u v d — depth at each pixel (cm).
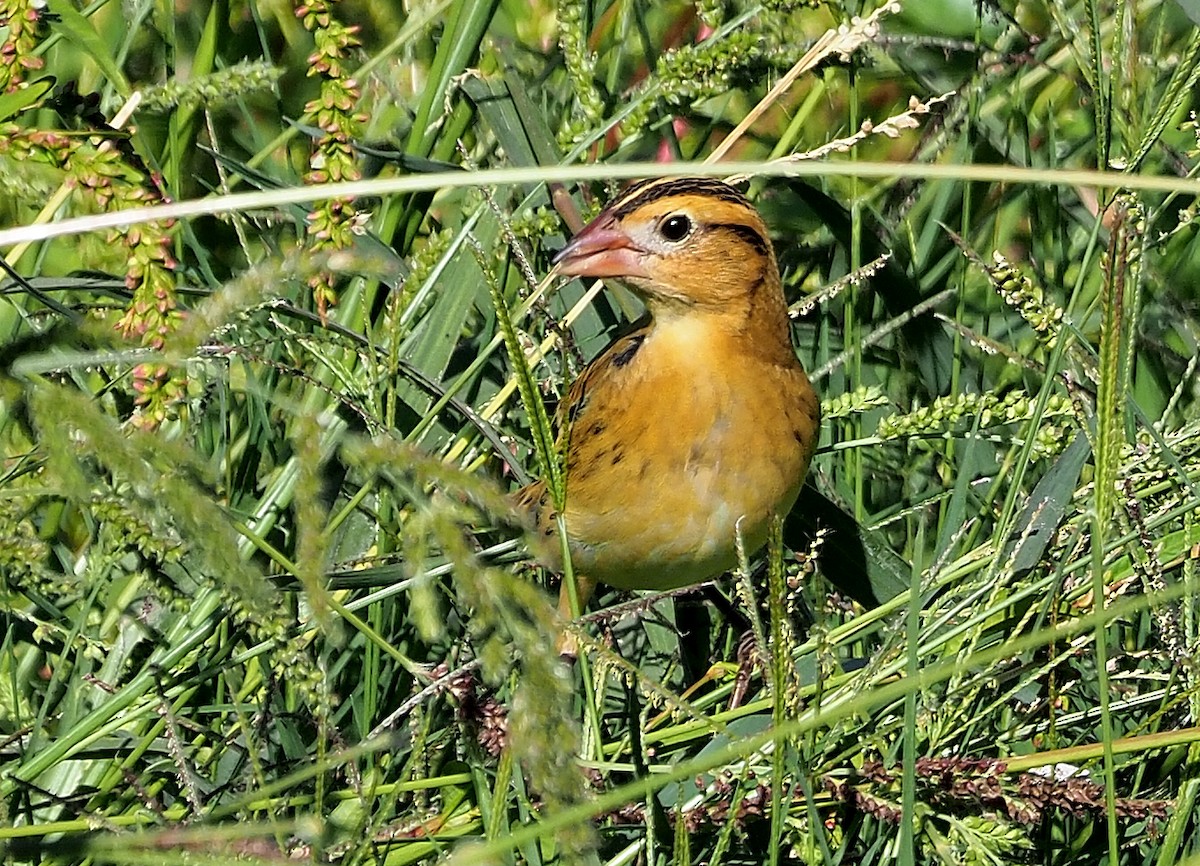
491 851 400
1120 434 498
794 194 1066
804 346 986
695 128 1123
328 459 776
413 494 480
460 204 1020
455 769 707
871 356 955
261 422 819
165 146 993
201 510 404
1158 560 658
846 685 684
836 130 1134
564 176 523
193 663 726
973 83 948
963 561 741
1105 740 523
